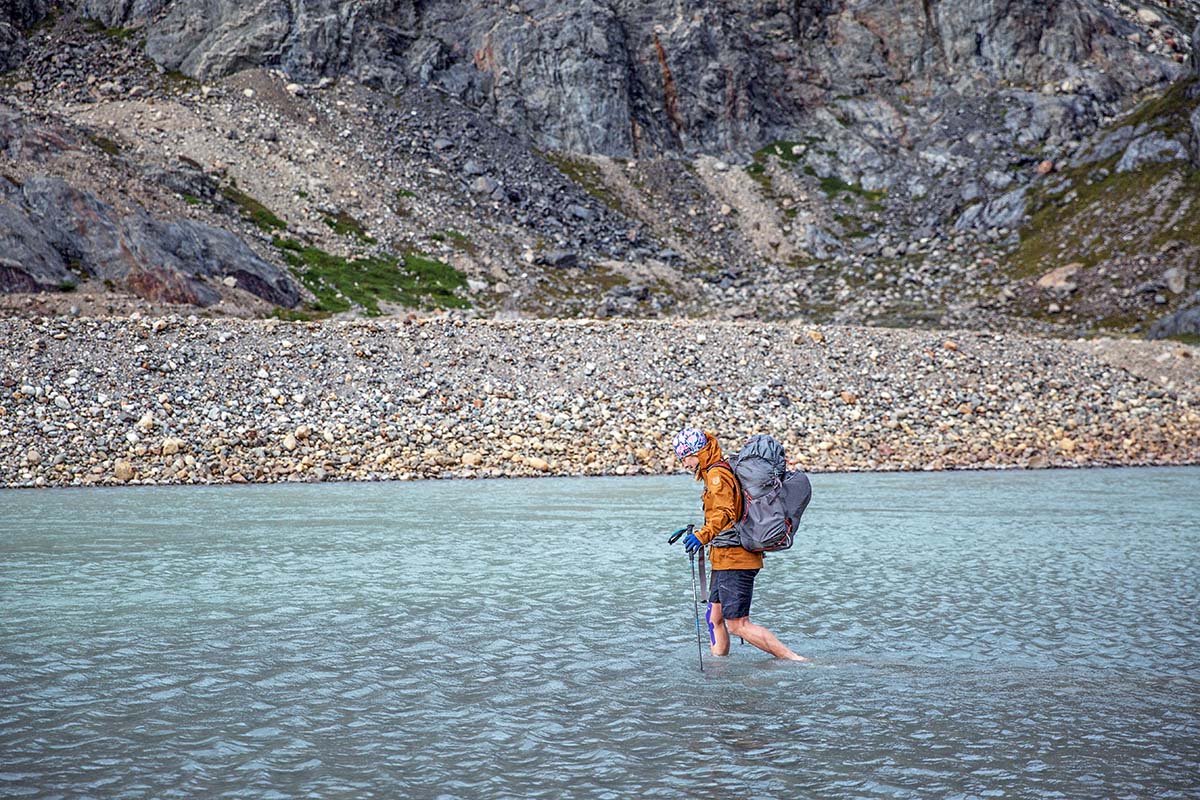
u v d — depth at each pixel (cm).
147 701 725
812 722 683
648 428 3002
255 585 1184
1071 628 962
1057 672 809
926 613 1034
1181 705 720
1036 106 9056
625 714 700
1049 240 7338
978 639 920
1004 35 9700
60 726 668
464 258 6744
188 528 1703
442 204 7344
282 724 675
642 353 3444
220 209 6125
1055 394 3525
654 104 9450
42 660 836
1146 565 1341
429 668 817
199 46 8150
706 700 734
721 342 3584
